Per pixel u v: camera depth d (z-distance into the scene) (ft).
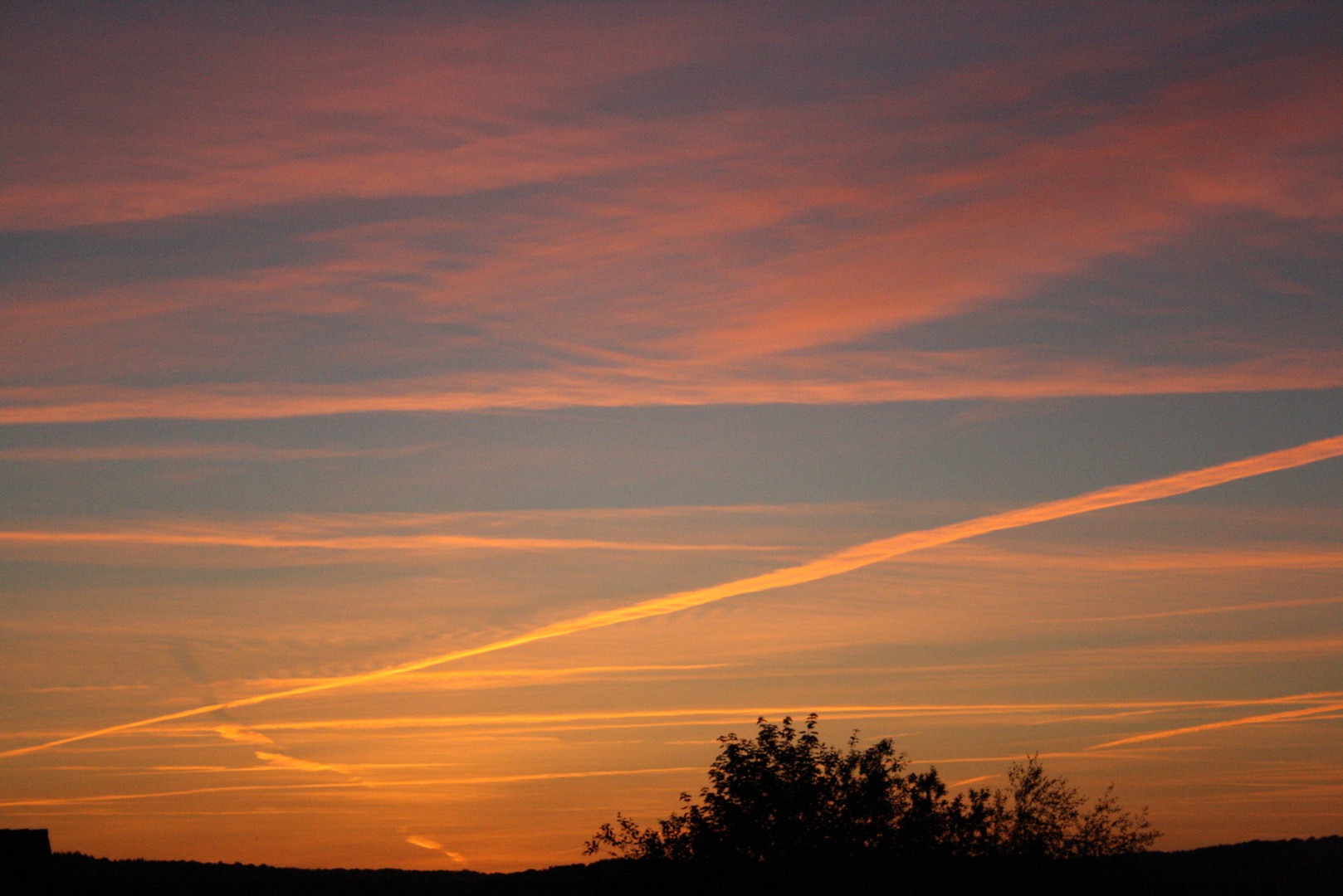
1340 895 176.04
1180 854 207.00
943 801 104.83
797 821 102.01
